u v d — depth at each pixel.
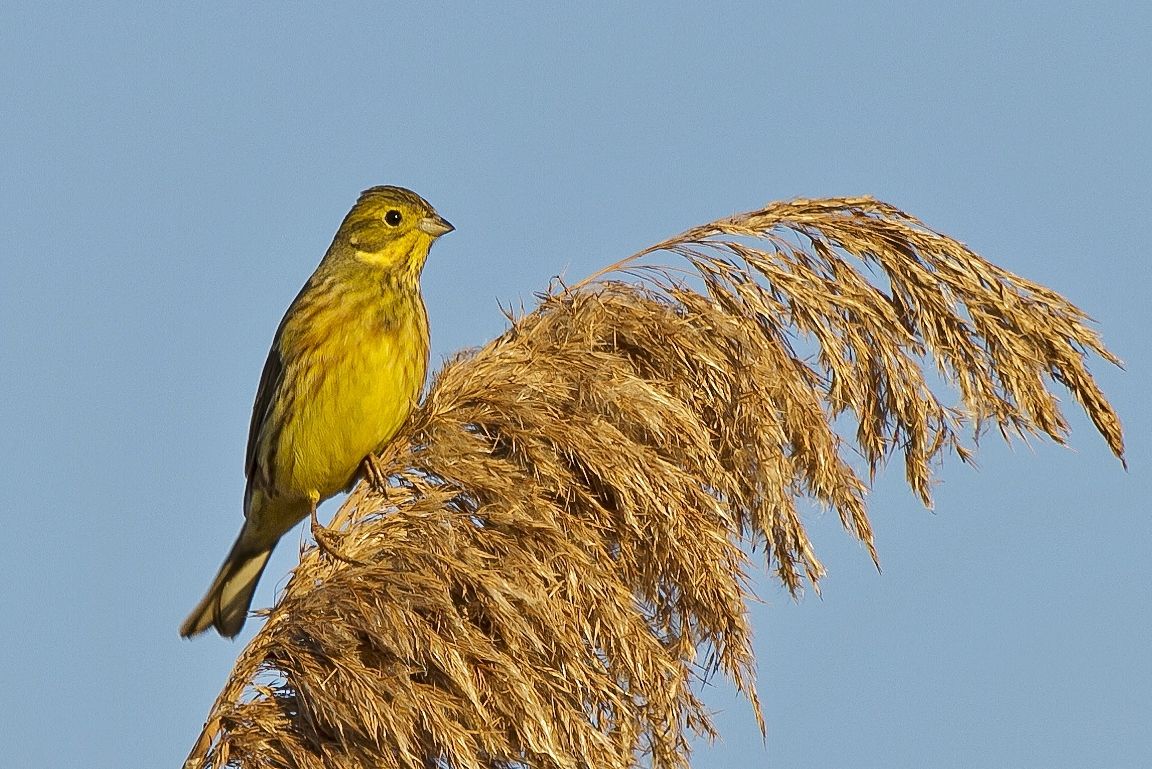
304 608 8.45
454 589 8.77
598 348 9.88
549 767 8.40
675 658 9.21
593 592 8.73
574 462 9.34
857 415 9.85
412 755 8.13
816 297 9.77
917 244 9.86
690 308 9.95
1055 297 9.75
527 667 8.41
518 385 9.53
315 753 8.20
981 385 9.76
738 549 9.27
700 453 9.39
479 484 9.09
